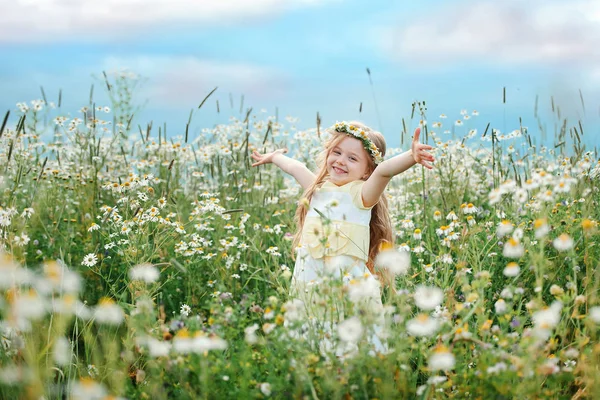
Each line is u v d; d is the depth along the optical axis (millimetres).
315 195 4238
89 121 7012
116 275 4965
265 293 4395
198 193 6883
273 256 4602
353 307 2855
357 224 3971
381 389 2689
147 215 4648
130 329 3262
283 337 2832
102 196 6508
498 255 4227
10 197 4863
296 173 4676
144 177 5184
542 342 2832
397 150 6316
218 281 4527
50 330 3047
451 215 4598
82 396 2424
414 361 3258
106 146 7316
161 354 2713
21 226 4609
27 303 2590
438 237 4676
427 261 4750
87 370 3275
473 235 4105
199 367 2691
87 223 5965
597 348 2840
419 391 2791
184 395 2701
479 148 6590
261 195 6512
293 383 2752
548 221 4102
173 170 7109
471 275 4199
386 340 2836
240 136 7941
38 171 6254
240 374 2869
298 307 2941
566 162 4930
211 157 7238
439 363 2598
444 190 6242
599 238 4184
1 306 2824
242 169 6867
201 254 4883
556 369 2744
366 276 3297
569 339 3436
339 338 2867
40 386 2662
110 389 3072
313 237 3951
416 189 6883
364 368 2758
